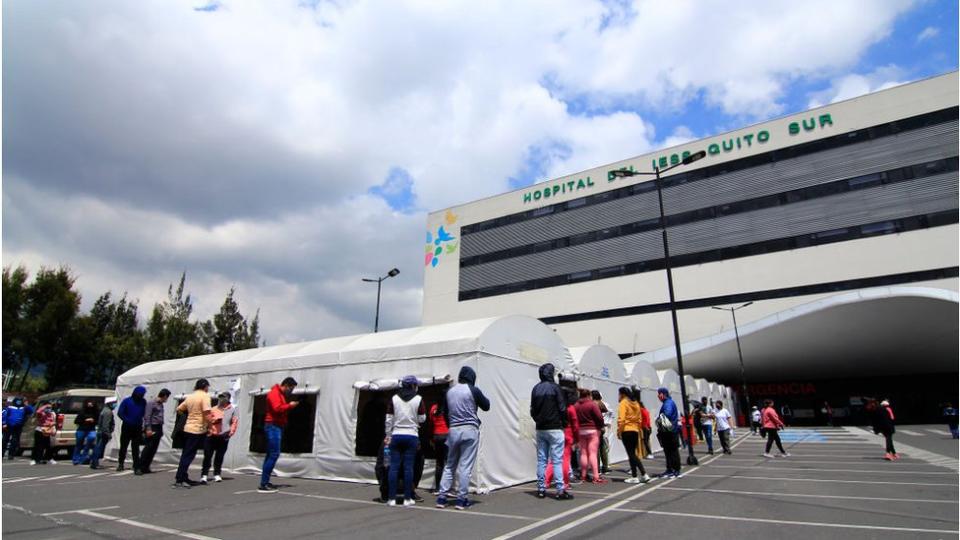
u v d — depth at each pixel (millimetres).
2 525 5566
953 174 31078
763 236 36344
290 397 11016
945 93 32375
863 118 34719
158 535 5113
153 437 10719
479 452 8305
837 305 27984
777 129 37656
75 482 9281
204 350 34281
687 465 12289
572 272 44344
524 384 9969
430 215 55469
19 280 31562
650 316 39656
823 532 5188
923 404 40469
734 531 5258
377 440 9531
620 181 43781
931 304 26312
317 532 5246
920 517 5863
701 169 40094
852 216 33562
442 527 5492
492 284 48844
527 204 48750
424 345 9461
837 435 23938
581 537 5020
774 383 45250
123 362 33312
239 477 10242
